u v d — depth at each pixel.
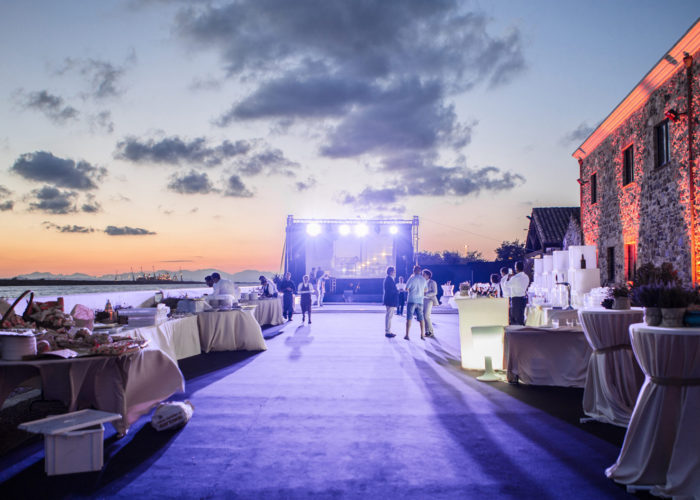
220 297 9.73
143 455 4.03
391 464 3.82
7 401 5.54
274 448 4.18
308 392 6.15
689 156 8.73
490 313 7.66
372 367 7.81
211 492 3.34
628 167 12.36
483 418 5.04
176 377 5.02
